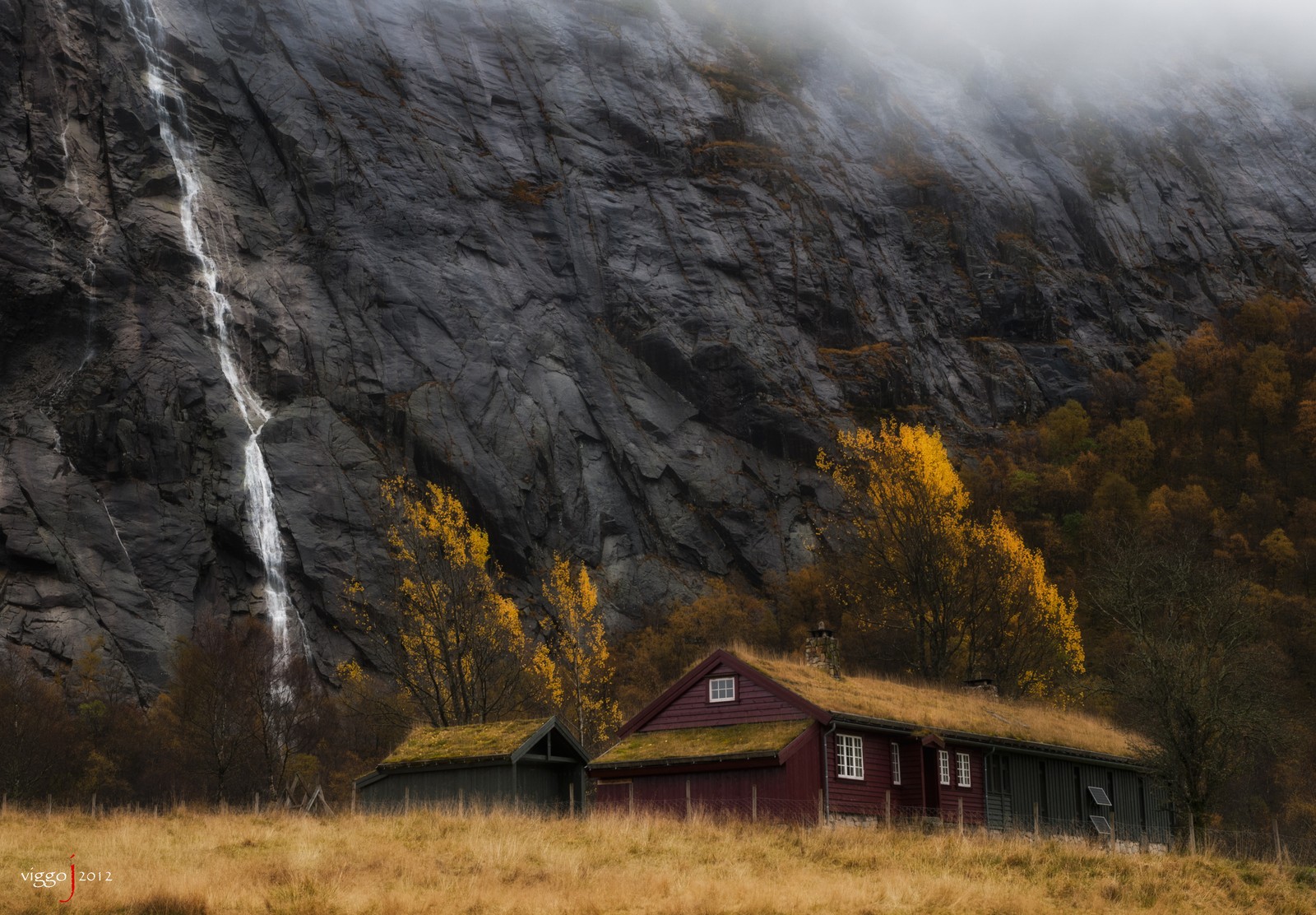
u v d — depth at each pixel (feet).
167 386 331.57
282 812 124.88
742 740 117.80
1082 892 80.84
